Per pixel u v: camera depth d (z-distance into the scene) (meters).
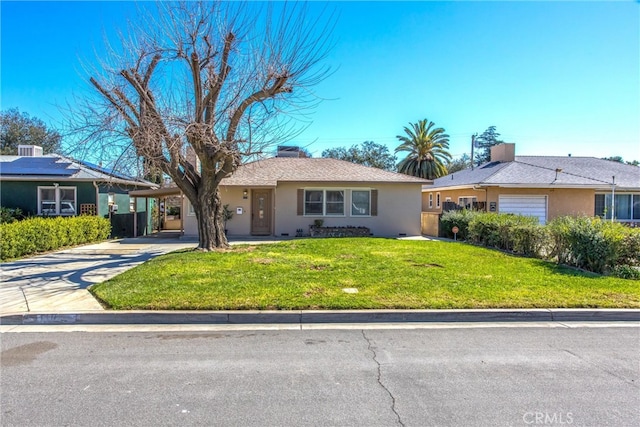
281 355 4.33
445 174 36.09
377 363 4.12
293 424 2.94
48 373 3.82
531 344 4.72
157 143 9.84
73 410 3.12
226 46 10.23
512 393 3.45
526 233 11.09
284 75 9.77
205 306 5.75
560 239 9.77
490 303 5.99
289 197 17.88
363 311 5.65
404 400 3.31
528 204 19.42
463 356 4.32
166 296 6.20
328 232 17.58
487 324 5.53
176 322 5.51
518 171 20.45
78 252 12.20
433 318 5.66
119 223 17.95
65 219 13.61
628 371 3.95
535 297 6.32
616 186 19.14
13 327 5.31
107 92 10.08
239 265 8.89
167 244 14.66
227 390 3.48
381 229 18.39
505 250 12.17
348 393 3.44
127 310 5.62
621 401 3.32
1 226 10.59
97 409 3.13
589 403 3.29
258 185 17.02
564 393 3.46
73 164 18.09
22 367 3.97
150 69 10.44
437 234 17.91
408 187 18.44
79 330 5.19
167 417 3.02
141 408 3.16
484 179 19.44
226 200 17.94
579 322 5.67
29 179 16.59
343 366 4.03
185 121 10.03
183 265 8.84
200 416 3.04
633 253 8.40
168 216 26.12
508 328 5.35
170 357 4.25
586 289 6.86
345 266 8.87
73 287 7.14
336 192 18.16
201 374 3.82
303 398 3.34
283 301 5.98
